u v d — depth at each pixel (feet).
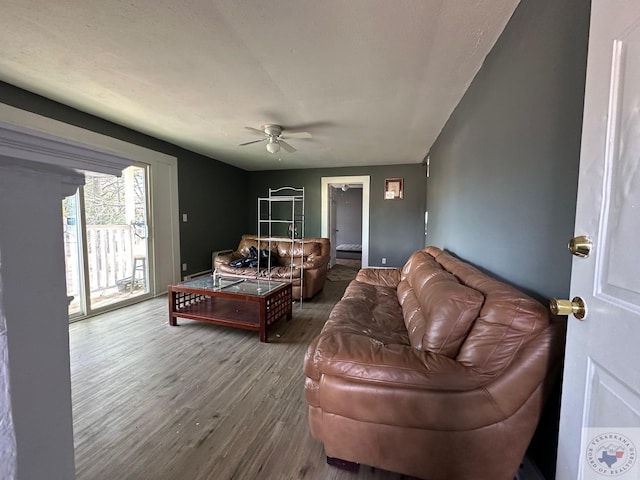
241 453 4.45
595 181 2.24
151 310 11.12
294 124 10.67
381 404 3.69
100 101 8.74
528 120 4.23
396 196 18.89
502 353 3.42
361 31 5.32
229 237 19.08
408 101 8.45
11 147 1.40
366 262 19.71
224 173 18.42
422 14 4.86
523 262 4.37
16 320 1.55
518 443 3.44
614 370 2.03
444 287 4.44
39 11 4.84
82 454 4.39
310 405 4.25
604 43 2.16
